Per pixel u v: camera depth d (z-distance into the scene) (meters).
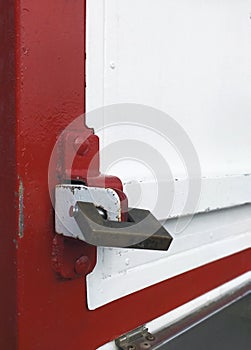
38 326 0.83
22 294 0.79
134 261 1.07
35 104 0.78
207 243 1.35
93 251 0.89
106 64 0.95
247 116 1.48
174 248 1.21
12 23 0.75
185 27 1.17
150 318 1.13
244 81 1.45
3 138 0.78
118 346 1.03
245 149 1.49
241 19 1.40
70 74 0.84
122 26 0.99
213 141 1.33
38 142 0.79
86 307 0.93
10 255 0.79
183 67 1.18
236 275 1.49
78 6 0.85
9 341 0.81
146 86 1.07
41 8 0.78
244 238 1.53
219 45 1.31
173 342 1.11
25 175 0.77
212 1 1.27
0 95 0.78
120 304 1.03
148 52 1.06
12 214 0.78
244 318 1.37
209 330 1.24
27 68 0.76
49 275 0.83
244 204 1.49
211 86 1.30
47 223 0.81
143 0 1.04
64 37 0.82
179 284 1.23
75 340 0.91
